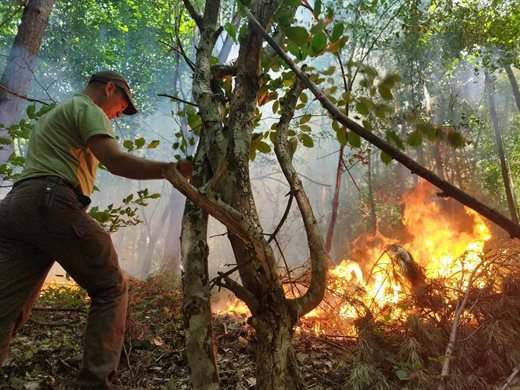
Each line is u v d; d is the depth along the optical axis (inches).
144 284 187.2
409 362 93.7
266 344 64.7
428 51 524.7
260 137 100.2
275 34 82.5
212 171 73.8
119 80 96.0
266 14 76.5
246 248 67.4
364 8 333.7
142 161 76.8
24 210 79.3
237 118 74.6
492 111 570.6
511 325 100.3
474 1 462.0
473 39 471.8
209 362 63.7
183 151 106.7
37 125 88.3
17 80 233.5
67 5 584.1
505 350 94.3
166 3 551.2
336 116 63.0
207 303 65.9
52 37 576.4
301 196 71.3
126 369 103.2
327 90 85.9
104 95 94.5
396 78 72.6
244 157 72.6
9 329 81.1
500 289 106.9
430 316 103.7
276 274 65.8
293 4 76.5
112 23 599.8
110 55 610.9
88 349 81.2
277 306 65.3
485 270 107.2
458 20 466.6
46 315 135.4
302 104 105.1
